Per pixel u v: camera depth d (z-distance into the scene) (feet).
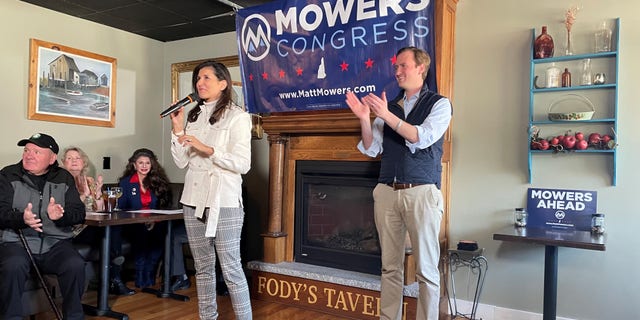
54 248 9.12
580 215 9.57
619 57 9.30
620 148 9.29
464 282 10.84
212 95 7.90
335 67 10.91
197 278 8.05
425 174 7.52
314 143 11.82
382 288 8.16
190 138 7.14
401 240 7.99
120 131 15.23
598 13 9.52
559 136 9.69
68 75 13.69
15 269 8.27
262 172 14.33
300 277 11.28
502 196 10.43
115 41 14.94
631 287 9.18
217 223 7.50
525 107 10.21
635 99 9.18
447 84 10.61
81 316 8.87
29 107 12.78
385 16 10.18
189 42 15.97
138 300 11.58
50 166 9.45
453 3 10.81
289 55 11.55
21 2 12.59
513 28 10.38
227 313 10.62
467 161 10.85
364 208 11.44
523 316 10.12
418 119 7.54
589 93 9.61
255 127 14.19
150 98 16.12
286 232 12.29
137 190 12.89
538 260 10.02
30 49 12.79
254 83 12.21
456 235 10.95
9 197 8.76
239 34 12.35
